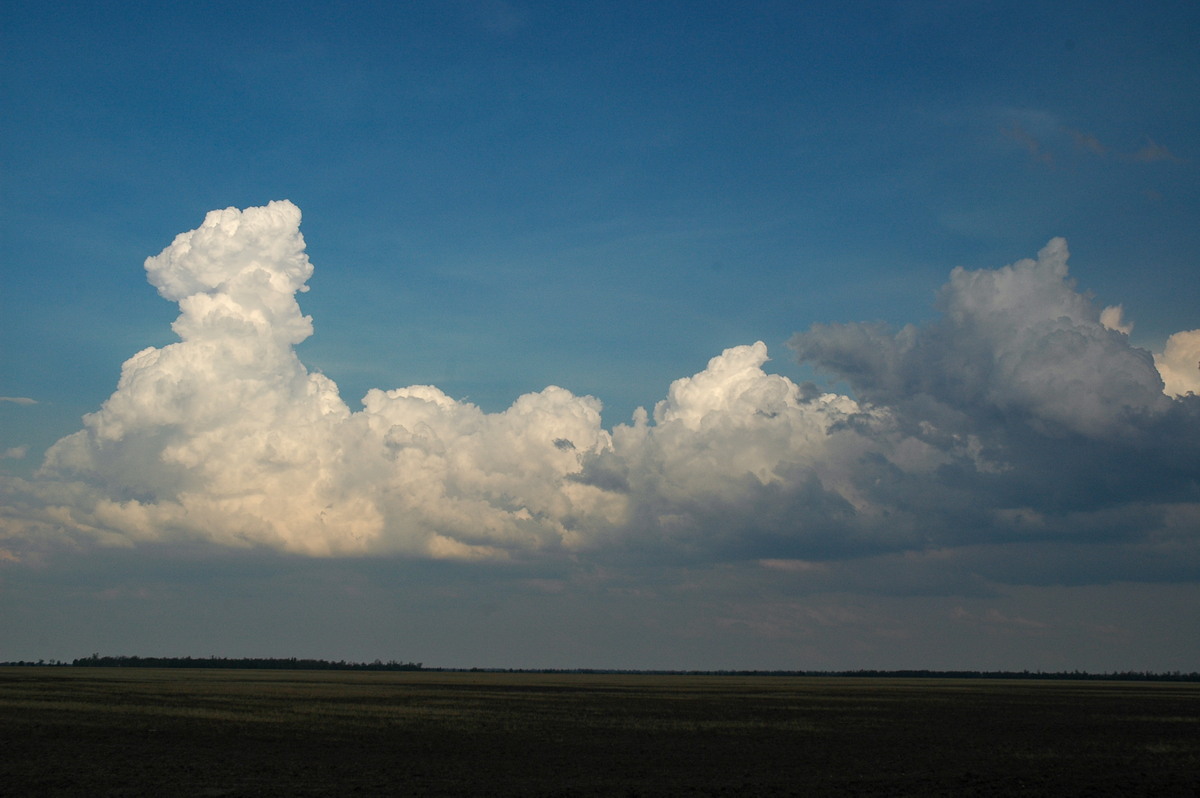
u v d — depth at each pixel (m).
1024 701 124.06
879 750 59.06
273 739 61.09
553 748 58.44
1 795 39.81
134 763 49.47
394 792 41.34
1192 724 82.06
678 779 46.34
